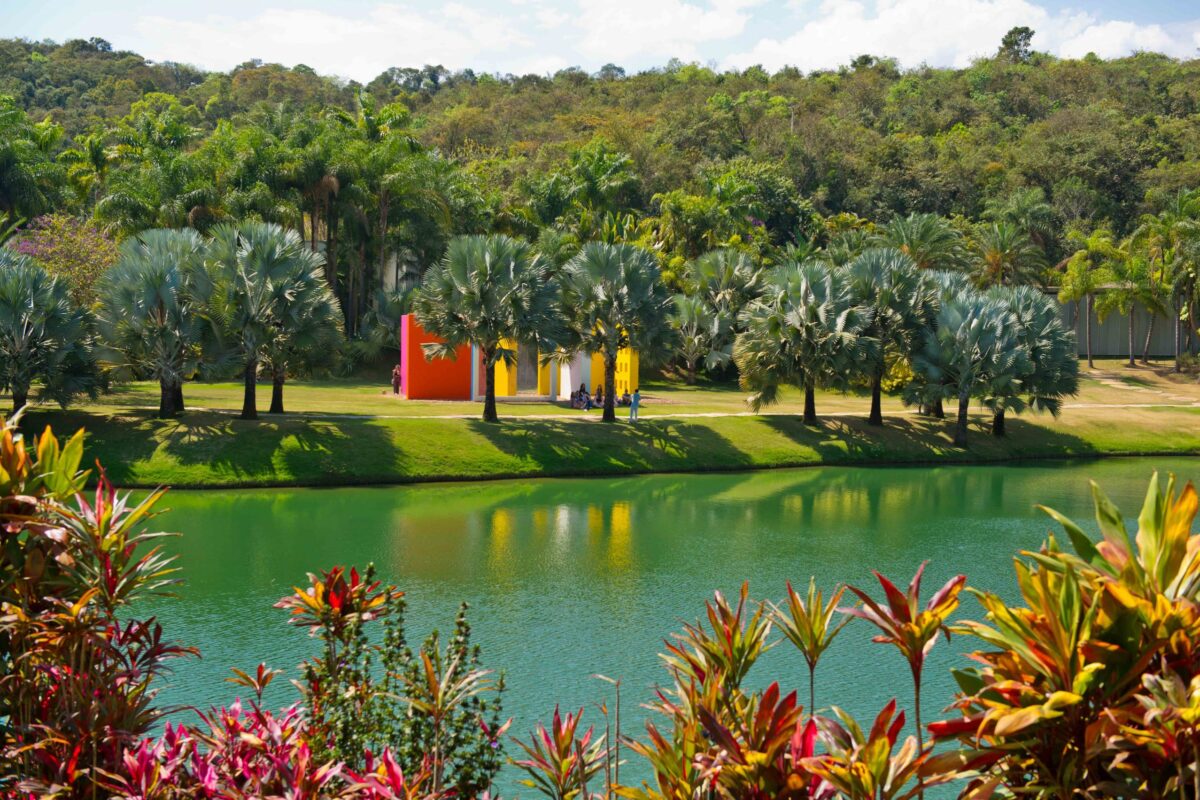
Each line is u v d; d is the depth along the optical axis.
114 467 37.12
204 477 37.44
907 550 29.91
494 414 45.41
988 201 95.56
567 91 158.25
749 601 23.78
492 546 29.61
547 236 70.06
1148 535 5.18
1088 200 105.62
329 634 8.80
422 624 21.48
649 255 48.34
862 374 49.47
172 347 40.09
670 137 118.81
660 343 47.78
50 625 7.02
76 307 40.81
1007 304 50.50
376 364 67.06
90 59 176.62
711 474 43.81
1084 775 4.88
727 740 5.76
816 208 109.12
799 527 33.19
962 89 146.75
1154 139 116.31
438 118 139.25
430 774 7.95
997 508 37.09
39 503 6.90
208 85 164.25
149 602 22.80
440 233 72.06
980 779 5.27
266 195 63.56
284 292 40.94
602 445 44.47
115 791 6.78
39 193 68.69
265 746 7.12
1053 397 51.75
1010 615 5.02
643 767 13.88
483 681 17.66
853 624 21.69
